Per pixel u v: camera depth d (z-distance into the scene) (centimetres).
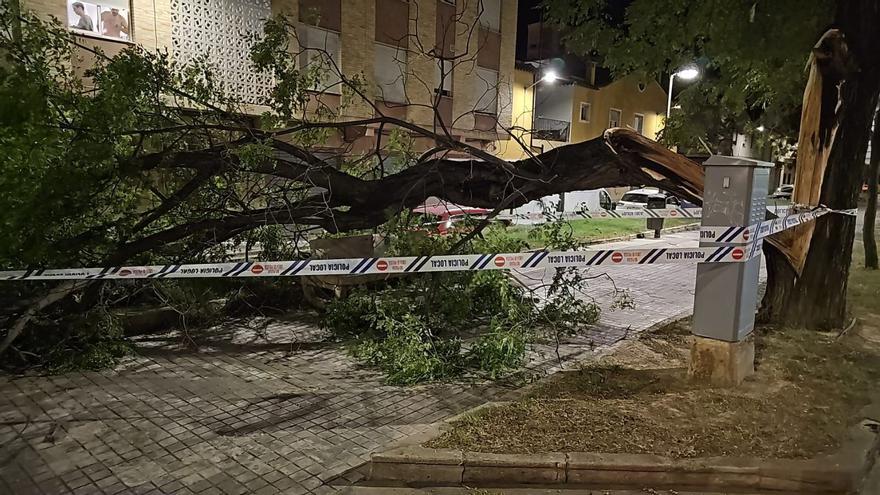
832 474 330
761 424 388
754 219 437
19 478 350
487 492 333
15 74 504
